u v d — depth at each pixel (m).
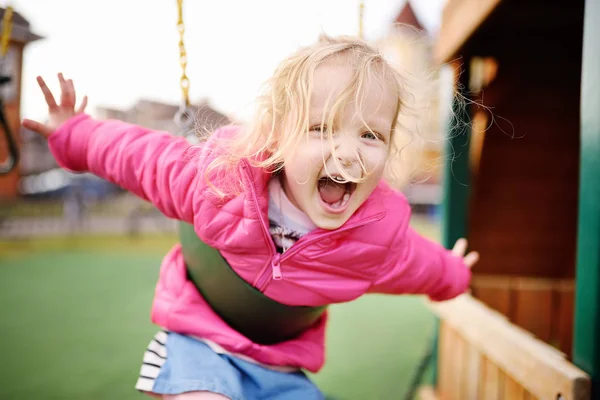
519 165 3.25
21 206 12.23
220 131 1.42
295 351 1.51
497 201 3.32
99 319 4.25
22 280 5.93
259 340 1.50
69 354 3.35
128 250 8.54
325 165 1.18
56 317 4.31
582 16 2.43
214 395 1.34
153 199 1.45
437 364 2.64
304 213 1.38
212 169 1.35
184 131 1.61
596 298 1.23
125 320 4.23
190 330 1.44
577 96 3.10
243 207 1.33
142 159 1.45
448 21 2.64
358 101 1.20
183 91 1.64
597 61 1.23
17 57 11.16
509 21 2.50
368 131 1.22
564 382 1.28
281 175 1.41
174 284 1.52
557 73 3.02
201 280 1.46
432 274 1.51
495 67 3.04
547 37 2.68
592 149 1.25
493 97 3.12
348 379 3.01
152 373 1.42
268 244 1.33
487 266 3.42
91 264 7.11
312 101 1.21
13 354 3.34
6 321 4.18
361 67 1.22
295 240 1.38
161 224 12.47
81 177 11.96
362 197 1.25
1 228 10.61
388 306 5.20
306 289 1.37
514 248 3.40
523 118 3.16
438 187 18.08
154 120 22.34
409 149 1.58
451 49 2.59
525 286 3.08
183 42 1.64
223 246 1.35
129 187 1.49
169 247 9.02
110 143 1.49
